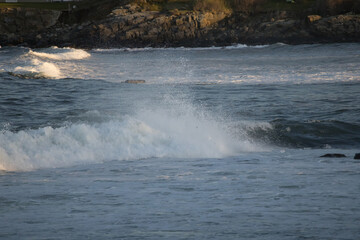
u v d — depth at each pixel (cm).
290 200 2678
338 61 16325
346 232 2103
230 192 2892
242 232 2122
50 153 4097
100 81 10675
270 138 5403
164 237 2072
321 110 7169
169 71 13675
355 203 2594
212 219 2330
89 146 4328
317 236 2053
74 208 2566
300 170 3606
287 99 8231
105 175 3497
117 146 4397
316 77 11662
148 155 4344
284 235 2072
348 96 8519
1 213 2472
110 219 2350
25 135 4281
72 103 7562
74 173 3588
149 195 2844
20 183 3222
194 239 2044
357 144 5294
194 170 3662
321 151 4781
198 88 9731
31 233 2139
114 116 6072
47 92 8694
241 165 3881
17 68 12731
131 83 10531
